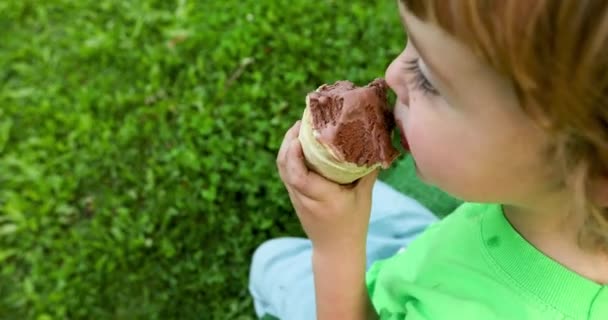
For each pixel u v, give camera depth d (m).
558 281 0.95
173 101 2.47
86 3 2.71
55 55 2.61
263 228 2.24
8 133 2.42
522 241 0.99
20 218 2.27
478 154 0.79
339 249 1.10
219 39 2.59
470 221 1.08
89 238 2.26
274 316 1.80
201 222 2.27
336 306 1.16
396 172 2.13
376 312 1.23
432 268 1.08
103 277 2.21
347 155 0.94
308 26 2.58
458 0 0.65
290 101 2.44
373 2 2.62
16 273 2.23
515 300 0.98
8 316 2.17
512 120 0.74
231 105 2.43
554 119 0.69
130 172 2.35
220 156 2.33
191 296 2.19
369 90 0.94
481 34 0.65
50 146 2.40
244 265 2.21
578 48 0.62
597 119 0.68
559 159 0.77
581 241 0.91
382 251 1.71
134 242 2.22
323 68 2.51
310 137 0.96
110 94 2.52
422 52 0.75
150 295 2.20
